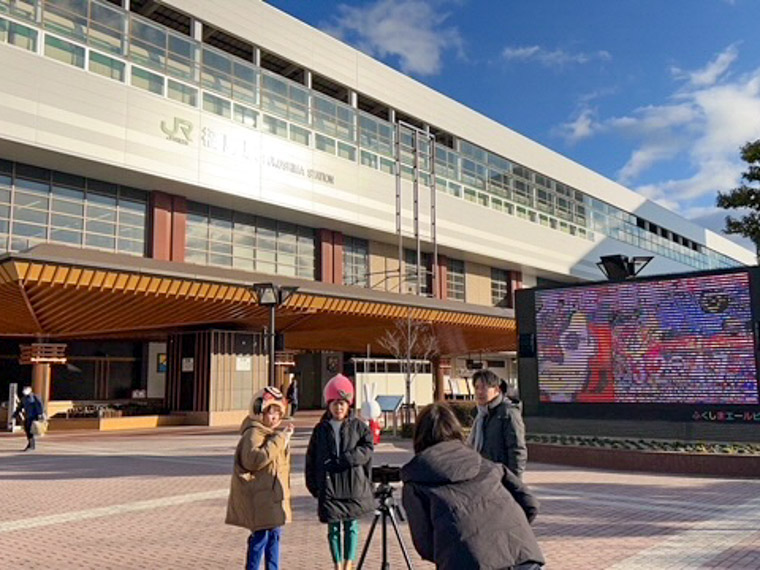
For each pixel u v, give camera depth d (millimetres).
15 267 17797
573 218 56906
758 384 13391
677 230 73812
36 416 17625
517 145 51531
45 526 8023
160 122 28891
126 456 15867
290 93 35438
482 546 2809
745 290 13695
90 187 28422
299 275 36688
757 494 10180
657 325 14680
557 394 15805
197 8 31484
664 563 6125
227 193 31156
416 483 3039
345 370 40938
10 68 24359
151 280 20312
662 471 12852
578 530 7586
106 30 27906
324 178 36094
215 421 27266
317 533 7738
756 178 21500
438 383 39969
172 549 6844
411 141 42906
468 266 48688
